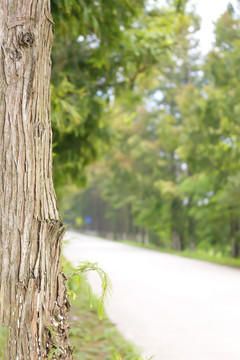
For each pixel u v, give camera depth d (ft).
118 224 211.82
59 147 28.22
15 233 7.50
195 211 98.48
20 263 7.48
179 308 32.30
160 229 132.57
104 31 17.94
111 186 160.97
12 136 7.64
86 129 27.84
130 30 23.76
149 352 20.59
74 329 22.48
